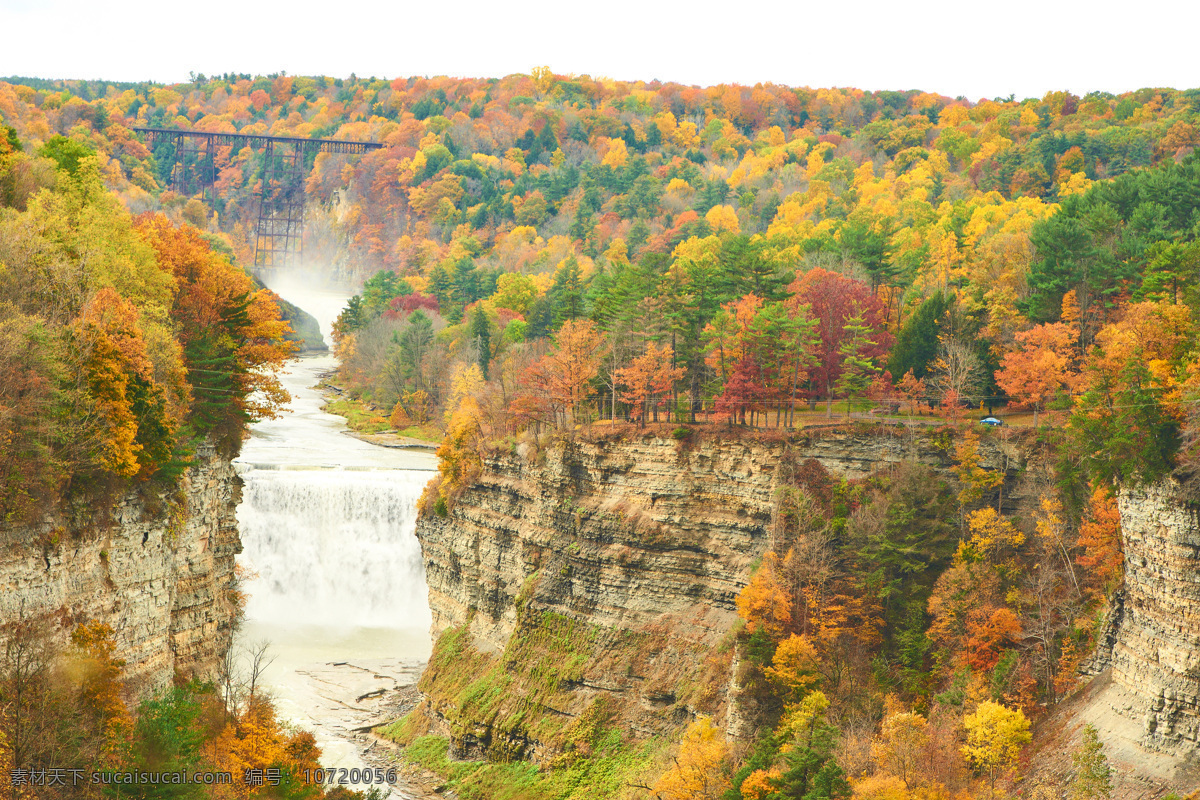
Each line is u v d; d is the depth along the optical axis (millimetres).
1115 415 90250
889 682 103812
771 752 95000
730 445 118125
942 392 127688
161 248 98375
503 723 120812
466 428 142875
